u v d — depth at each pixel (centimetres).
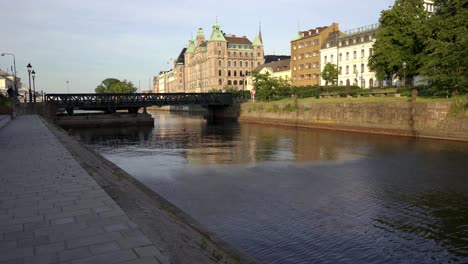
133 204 767
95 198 786
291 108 5966
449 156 2620
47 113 5722
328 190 1756
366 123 4472
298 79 10075
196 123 7431
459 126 3372
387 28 5016
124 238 552
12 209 702
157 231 604
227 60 13662
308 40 9588
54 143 1811
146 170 2380
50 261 469
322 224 1276
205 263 518
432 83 4153
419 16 4962
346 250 1064
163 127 6400
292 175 2117
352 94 5578
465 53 3512
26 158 1341
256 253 1041
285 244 1102
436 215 1368
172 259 486
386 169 2239
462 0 3922
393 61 4897
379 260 1000
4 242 535
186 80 17075
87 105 6431
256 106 7050
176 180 2039
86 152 1730
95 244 527
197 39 15600
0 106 3828
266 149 3266
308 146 3394
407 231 1211
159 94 7150
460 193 1667
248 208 1468
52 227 600
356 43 8006
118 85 15062
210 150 3319
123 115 6969
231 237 1155
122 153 3259
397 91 4747
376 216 1357
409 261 998
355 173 2142
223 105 8188
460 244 1109
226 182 1959
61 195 809
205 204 1531
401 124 4000
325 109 5231
